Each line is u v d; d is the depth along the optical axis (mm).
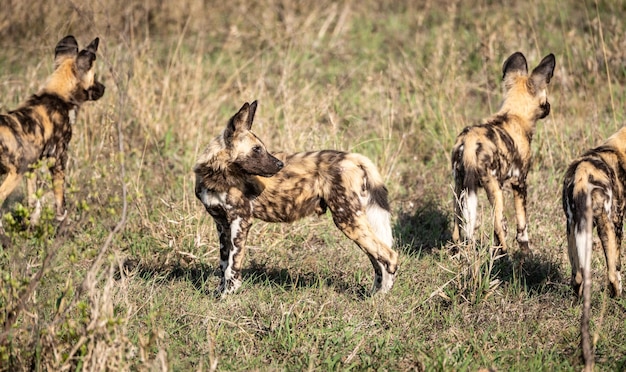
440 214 24781
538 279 20625
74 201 16547
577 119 30203
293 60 33938
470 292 18859
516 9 40156
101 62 29719
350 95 33219
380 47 38594
